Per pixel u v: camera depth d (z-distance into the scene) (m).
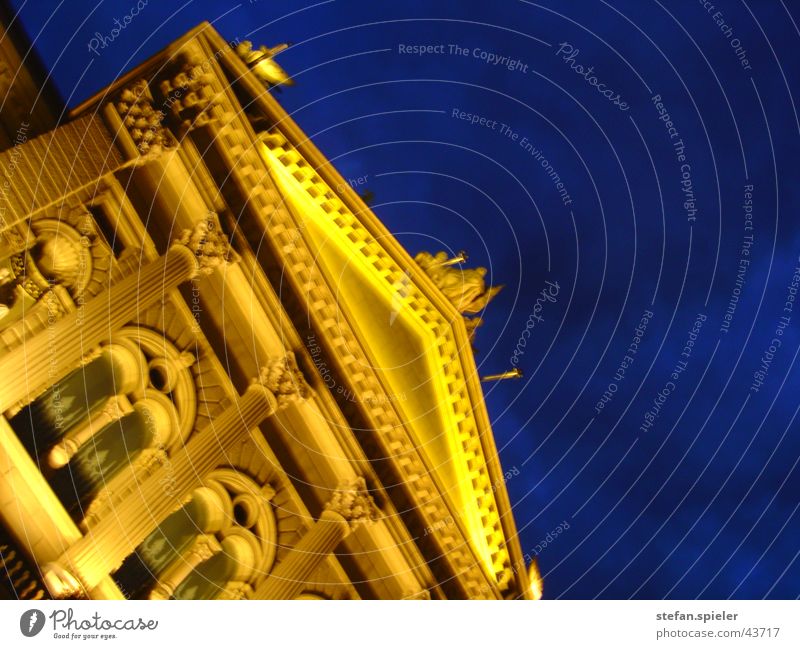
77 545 19.67
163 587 23.08
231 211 25.30
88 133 21.86
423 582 27.38
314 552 25.03
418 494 27.73
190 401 24.45
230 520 24.89
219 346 25.52
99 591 20.06
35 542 19.34
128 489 22.50
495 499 29.62
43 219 21.28
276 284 26.09
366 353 27.14
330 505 26.11
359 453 26.62
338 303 26.50
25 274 20.80
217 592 24.62
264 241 25.86
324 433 26.25
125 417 23.47
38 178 20.09
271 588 24.12
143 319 24.03
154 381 24.23
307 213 28.14
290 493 26.03
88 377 22.75
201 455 23.34
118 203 23.23
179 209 24.34
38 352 19.94
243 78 24.78
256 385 25.09
